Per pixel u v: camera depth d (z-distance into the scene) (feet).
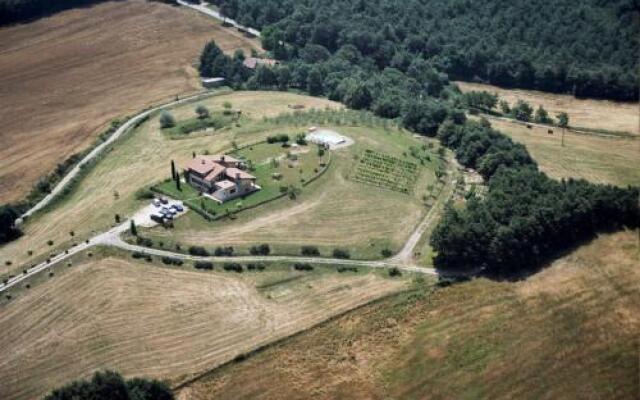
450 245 513.86
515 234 509.76
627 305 474.49
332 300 485.56
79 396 375.86
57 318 471.21
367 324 463.01
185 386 412.77
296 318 467.52
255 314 471.21
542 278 504.02
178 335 453.17
